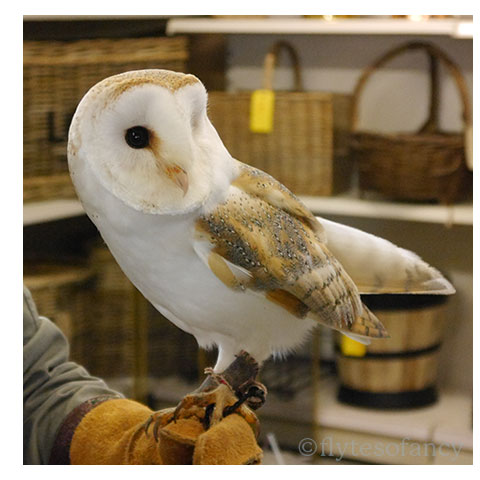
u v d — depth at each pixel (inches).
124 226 28.8
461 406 82.9
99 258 82.8
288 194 32.6
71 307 79.3
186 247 29.3
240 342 31.9
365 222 91.0
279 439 84.2
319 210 78.7
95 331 83.0
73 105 76.1
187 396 30.5
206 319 31.2
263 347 32.0
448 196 74.7
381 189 76.4
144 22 84.7
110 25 85.2
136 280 31.4
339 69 89.4
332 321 32.8
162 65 78.7
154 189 27.9
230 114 79.7
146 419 35.1
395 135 77.0
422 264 36.8
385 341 79.0
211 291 30.1
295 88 88.4
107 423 36.0
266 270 30.0
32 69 73.5
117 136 27.6
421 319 78.5
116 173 27.8
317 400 83.5
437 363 82.4
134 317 84.0
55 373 40.5
